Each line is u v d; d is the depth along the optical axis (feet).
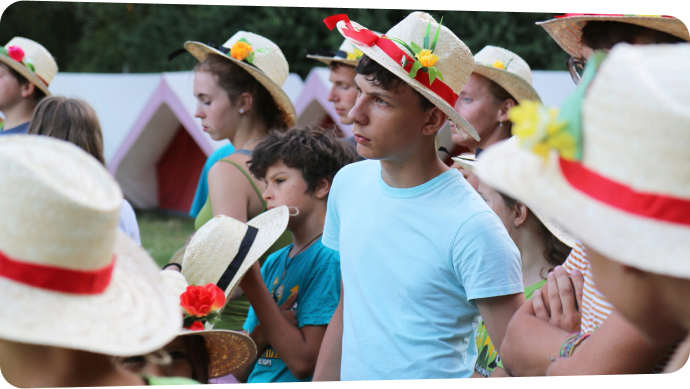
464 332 8.14
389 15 53.72
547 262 9.84
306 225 10.66
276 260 10.97
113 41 72.28
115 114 41.75
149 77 42.93
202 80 13.26
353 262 8.68
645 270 4.37
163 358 7.33
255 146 11.96
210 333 8.11
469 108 14.14
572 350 6.09
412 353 7.96
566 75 30.22
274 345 9.62
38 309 4.70
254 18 58.54
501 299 7.66
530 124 4.56
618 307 4.69
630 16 7.84
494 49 14.83
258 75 13.24
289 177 10.53
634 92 4.22
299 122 33.88
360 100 8.28
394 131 8.13
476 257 7.66
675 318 4.57
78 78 41.83
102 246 4.94
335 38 55.98
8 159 4.78
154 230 36.47
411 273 8.07
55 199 4.68
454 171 8.44
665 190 4.16
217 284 9.33
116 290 5.25
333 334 9.27
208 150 35.04
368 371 8.23
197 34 61.93
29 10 72.08
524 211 9.76
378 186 8.77
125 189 41.32
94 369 4.86
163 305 5.49
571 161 4.59
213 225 9.86
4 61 16.12
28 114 16.76
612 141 4.34
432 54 8.16
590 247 4.68
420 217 8.16
